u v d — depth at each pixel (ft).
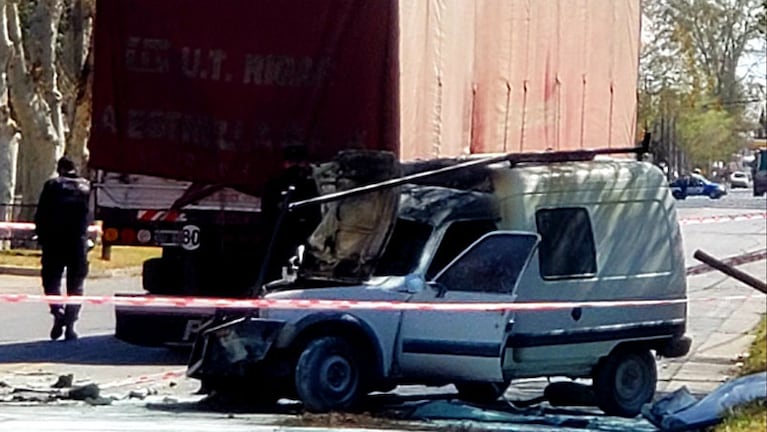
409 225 37.73
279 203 41.57
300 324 35.12
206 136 42.63
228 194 44.55
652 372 39.34
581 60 57.77
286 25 41.98
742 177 380.37
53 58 99.55
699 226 155.74
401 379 36.14
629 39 63.82
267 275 41.88
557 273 37.93
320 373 35.12
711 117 345.10
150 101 42.70
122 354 49.67
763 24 73.77
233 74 42.42
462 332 36.04
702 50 269.64
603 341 38.32
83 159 100.99
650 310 39.11
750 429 32.68
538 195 38.04
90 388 38.88
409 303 35.76
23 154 100.68
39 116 98.53
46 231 53.93
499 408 39.37
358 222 37.47
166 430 31.65
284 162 41.78
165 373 44.75
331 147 41.65
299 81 42.04
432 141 42.52
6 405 36.24
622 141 63.05
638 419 38.34
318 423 33.78
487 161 37.52
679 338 39.78
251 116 42.39
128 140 42.73
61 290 62.18
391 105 40.81
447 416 36.73
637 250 39.37
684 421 35.32
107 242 44.55
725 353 55.26
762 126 343.46
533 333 37.27
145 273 45.85
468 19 45.78
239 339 35.53
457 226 37.52
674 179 261.03
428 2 42.16
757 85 286.05
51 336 53.83
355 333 35.65
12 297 37.17
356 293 36.01
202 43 42.50
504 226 37.76
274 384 35.65
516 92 50.83
